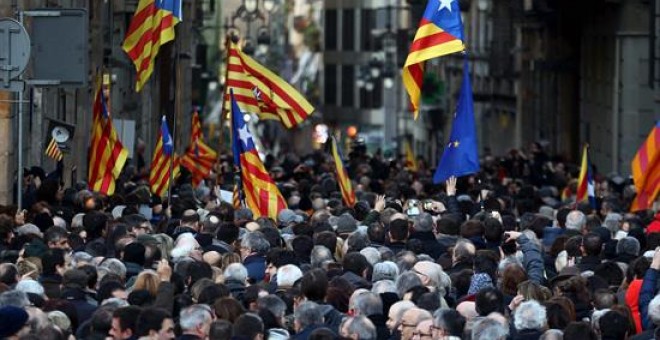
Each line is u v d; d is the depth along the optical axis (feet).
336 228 137.69
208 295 100.73
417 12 471.62
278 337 95.14
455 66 476.13
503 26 419.74
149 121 291.17
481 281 110.32
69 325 94.63
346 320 91.40
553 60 363.56
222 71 532.73
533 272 118.62
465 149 153.89
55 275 108.27
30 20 174.19
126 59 265.54
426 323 93.61
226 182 223.30
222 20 572.92
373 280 110.52
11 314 85.87
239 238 129.39
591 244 122.42
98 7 227.40
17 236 124.77
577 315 106.52
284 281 109.19
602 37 327.26
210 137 462.60
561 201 205.87
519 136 411.34
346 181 174.50
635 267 111.45
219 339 88.22
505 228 142.31
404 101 543.80
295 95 187.42
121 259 117.70
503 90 431.84
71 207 155.94
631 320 98.63
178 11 169.89
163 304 99.04
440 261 122.62
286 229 139.54
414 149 534.37
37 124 191.52
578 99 359.87
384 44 561.02
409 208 152.87
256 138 466.70
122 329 90.58
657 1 281.95
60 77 138.10
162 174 171.63
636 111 309.01
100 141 166.30
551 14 355.77
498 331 90.38
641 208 169.17
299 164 255.09
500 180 239.09
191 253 116.98
